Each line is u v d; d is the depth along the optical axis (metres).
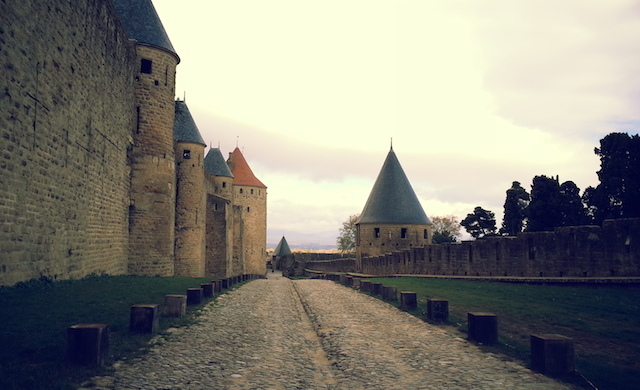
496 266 21.59
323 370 7.17
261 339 9.03
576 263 17.38
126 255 24.77
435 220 88.75
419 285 19.80
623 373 6.59
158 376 5.98
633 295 13.84
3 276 11.43
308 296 18.17
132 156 25.72
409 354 7.81
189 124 38.88
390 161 54.62
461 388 5.91
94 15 18.41
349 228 95.31
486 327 8.53
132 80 25.47
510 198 56.53
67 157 15.69
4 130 11.38
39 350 6.55
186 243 37.03
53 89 14.38
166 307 10.55
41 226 13.66
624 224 15.79
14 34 11.79
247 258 77.38
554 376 6.35
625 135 40.56
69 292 12.16
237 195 77.88
